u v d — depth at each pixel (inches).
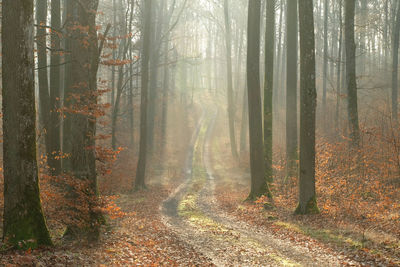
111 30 1151.6
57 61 663.1
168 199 822.5
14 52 305.7
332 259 341.7
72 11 417.4
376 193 556.4
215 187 1021.2
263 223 537.0
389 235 375.6
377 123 838.5
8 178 315.3
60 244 350.9
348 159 656.4
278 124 1379.2
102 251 354.3
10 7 304.2
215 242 438.9
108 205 386.6
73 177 374.9
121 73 938.7
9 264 253.9
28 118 315.3
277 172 842.8
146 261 345.1
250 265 341.4
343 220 468.8
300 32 545.3
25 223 315.9
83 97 379.9
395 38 1063.6
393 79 1037.8
